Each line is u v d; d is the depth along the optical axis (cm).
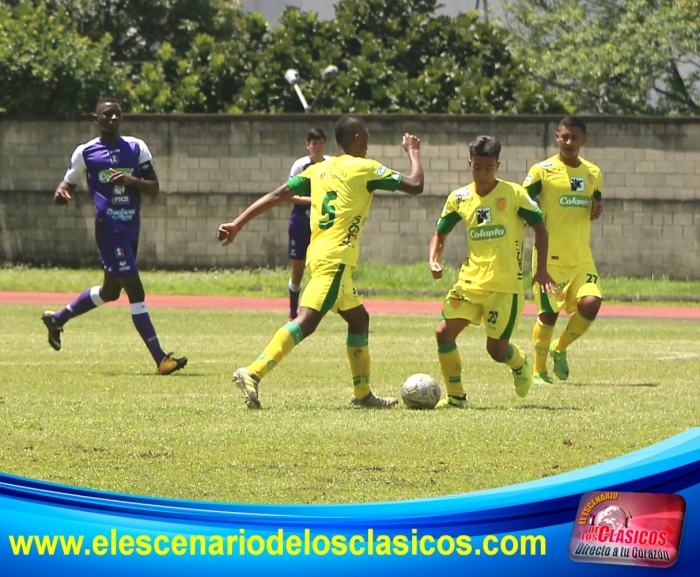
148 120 6294
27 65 6456
